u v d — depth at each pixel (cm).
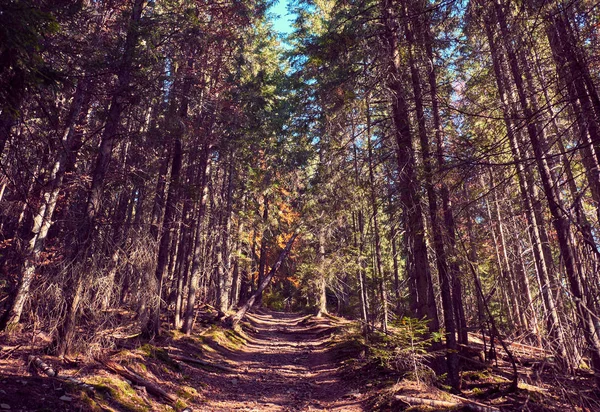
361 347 1370
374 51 985
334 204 1620
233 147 1869
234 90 1848
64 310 825
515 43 584
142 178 1380
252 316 3075
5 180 969
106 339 897
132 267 973
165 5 1382
